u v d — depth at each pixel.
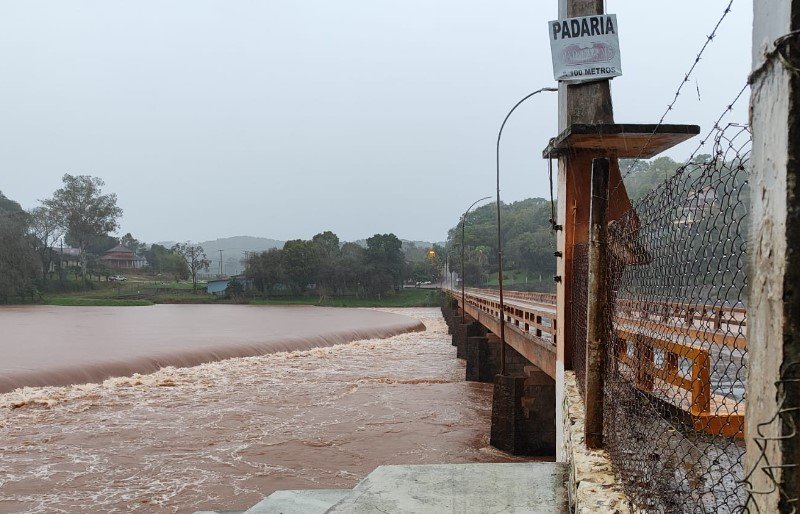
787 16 1.44
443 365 34.69
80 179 113.56
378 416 21.78
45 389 24.80
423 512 4.64
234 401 23.97
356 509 4.73
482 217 131.50
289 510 6.22
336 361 36.03
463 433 19.45
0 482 14.88
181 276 130.50
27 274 94.94
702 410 4.09
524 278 93.44
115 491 14.46
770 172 1.53
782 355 1.45
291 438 18.89
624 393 4.05
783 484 1.43
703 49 2.61
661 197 2.83
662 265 2.84
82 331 48.75
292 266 107.38
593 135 6.23
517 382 16.83
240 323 59.69
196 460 16.72
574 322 6.99
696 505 2.60
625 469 3.72
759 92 1.61
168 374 29.53
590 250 4.65
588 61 6.76
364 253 115.38
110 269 136.62
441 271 116.12
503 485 5.19
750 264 1.66
